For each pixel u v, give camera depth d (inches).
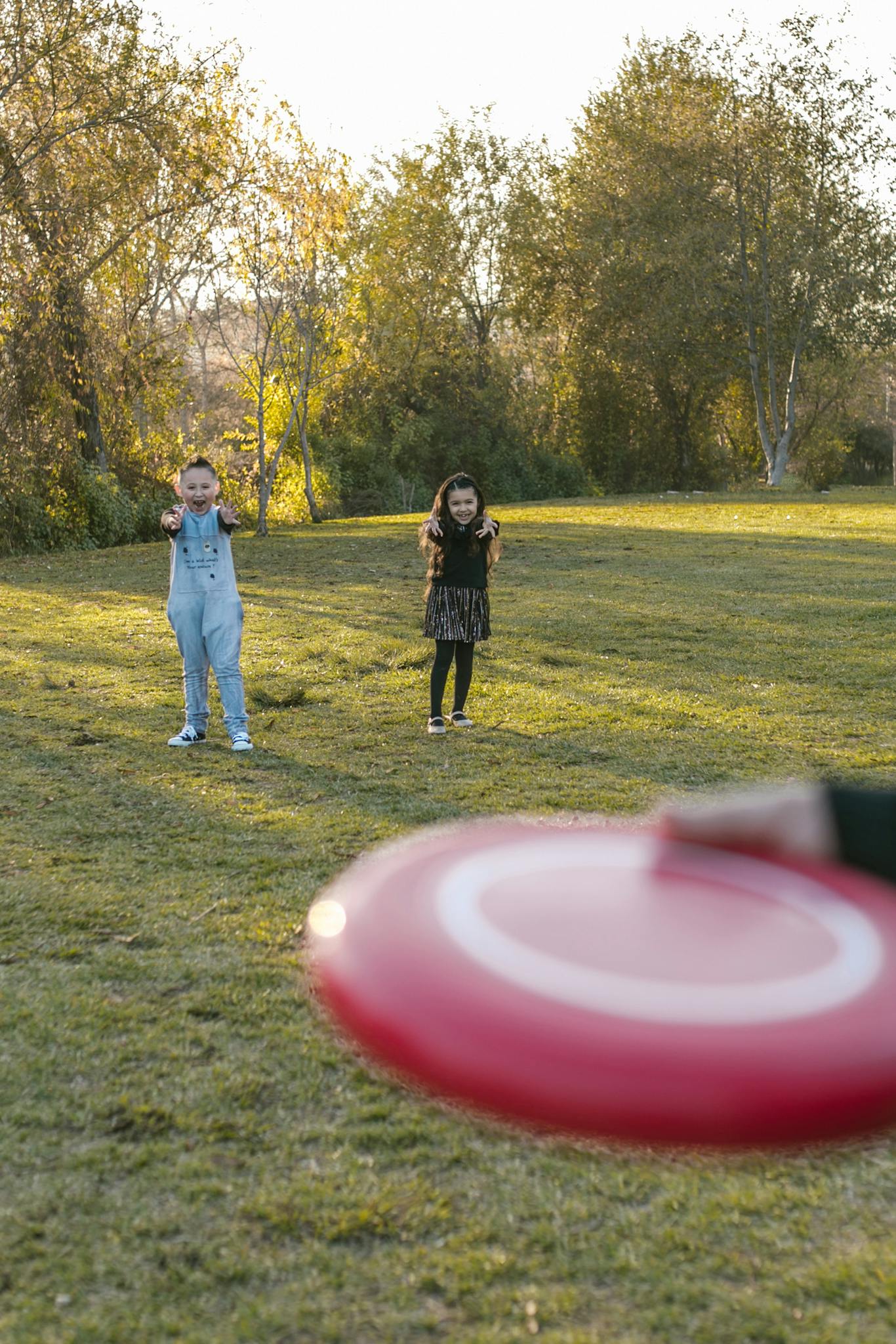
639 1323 69.2
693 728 257.4
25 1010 114.7
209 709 284.0
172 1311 70.9
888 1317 69.2
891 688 297.7
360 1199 82.6
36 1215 81.3
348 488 1541.6
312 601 509.7
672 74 1499.8
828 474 2149.4
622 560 623.8
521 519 932.6
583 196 1599.4
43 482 933.8
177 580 254.2
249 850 172.7
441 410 1716.3
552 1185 84.1
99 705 304.3
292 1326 69.3
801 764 223.1
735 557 623.8
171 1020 112.2
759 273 1491.1
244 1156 88.6
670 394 1806.1
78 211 885.8
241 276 938.1
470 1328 68.9
